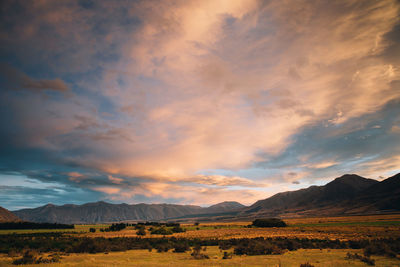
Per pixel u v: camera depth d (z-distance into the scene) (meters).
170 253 40.00
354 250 38.34
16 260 28.55
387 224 122.31
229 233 99.12
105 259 32.12
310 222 192.75
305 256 31.81
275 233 91.75
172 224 160.88
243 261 27.73
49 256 35.00
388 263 25.05
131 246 51.88
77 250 42.56
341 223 153.88
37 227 170.75
